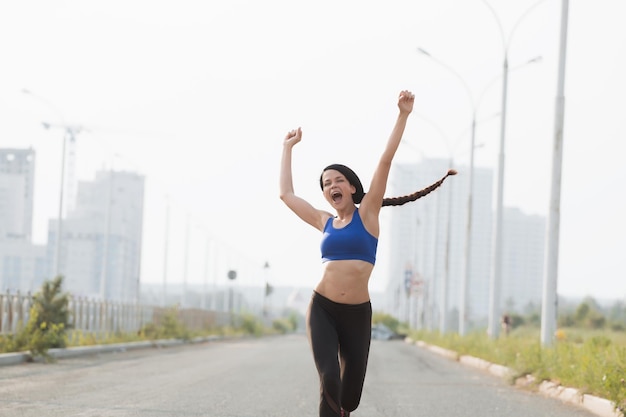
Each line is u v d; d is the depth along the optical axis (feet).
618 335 142.00
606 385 45.55
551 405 48.60
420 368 83.25
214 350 119.75
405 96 23.25
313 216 24.89
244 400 46.60
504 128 111.86
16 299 80.79
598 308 447.42
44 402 42.68
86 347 91.86
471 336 116.47
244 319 272.31
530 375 62.44
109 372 65.41
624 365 48.14
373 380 65.10
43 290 86.43
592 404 46.29
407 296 301.43
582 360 56.34
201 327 209.26
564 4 77.87
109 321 120.88
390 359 100.99
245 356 99.76
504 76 112.78
